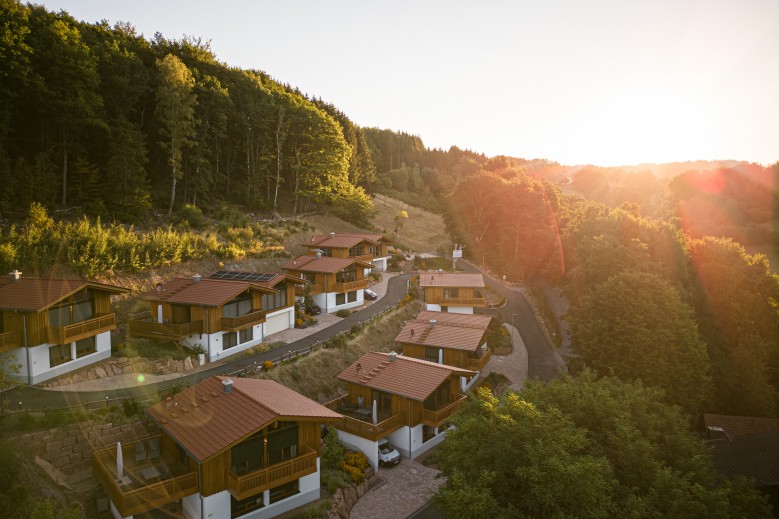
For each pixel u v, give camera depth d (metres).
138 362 35.38
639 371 38.72
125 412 27.88
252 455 25.42
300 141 89.56
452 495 19.77
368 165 131.38
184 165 68.38
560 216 88.81
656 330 39.38
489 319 51.28
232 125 79.88
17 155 54.12
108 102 62.44
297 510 26.95
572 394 26.69
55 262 40.22
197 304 38.62
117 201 55.34
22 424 24.36
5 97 49.22
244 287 41.50
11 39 49.03
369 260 74.56
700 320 51.94
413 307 62.50
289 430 26.95
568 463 19.31
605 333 41.56
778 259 94.31
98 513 23.58
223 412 26.12
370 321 52.78
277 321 48.00
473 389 44.25
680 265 57.56
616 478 22.83
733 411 45.62
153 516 24.61
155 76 70.12
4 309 29.78
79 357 33.44
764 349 47.56
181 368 36.47
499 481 20.89
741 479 23.23
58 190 54.47
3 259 37.00
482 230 93.69
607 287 44.56
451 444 22.94
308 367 40.16
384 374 36.44
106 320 34.94
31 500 20.48
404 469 33.09
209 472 23.72
